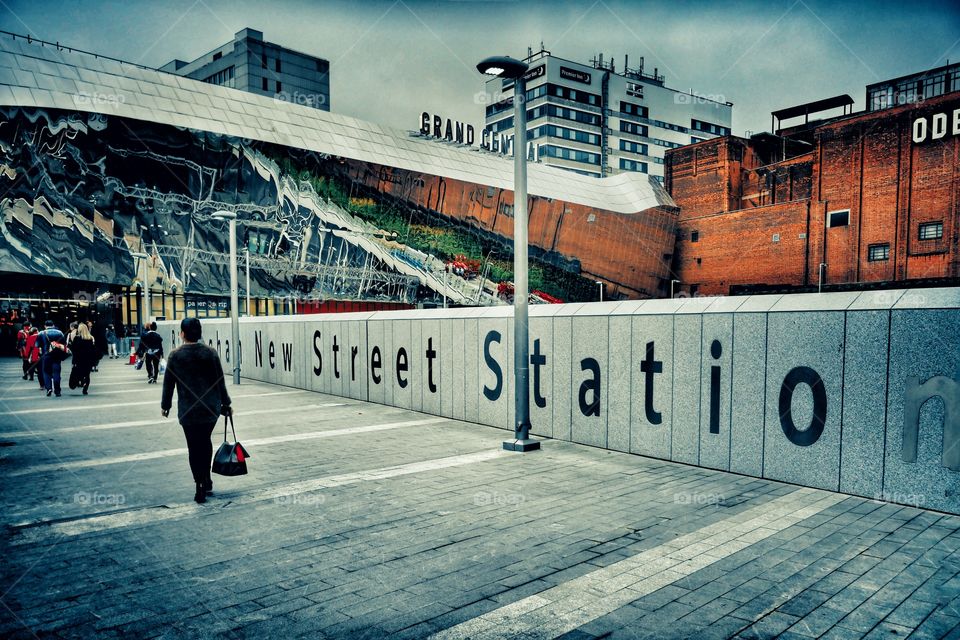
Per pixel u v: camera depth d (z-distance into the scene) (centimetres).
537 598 354
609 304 812
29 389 1595
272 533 470
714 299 699
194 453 552
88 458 748
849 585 367
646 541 447
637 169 10325
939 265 4706
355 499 564
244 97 4903
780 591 360
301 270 4997
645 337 752
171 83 4547
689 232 6731
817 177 5466
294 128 5019
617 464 711
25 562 412
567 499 561
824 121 6712
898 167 4934
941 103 4691
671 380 724
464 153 6131
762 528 476
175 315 4584
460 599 353
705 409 690
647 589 364
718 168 6438
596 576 384
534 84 9631
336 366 1445
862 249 5138
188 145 4384
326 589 368
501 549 433
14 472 675
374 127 5600
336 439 873
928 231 4775
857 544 438
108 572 395
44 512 527
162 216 4303
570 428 851
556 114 9506
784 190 5966
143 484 623
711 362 683
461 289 5959
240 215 4656
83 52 4219
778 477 628
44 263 3784
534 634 312
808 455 604
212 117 4581
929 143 4762
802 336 607
